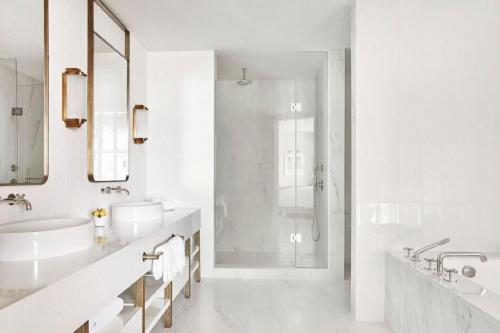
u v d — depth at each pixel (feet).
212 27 11.34
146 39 12.41
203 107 13.62
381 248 9.52
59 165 7.55
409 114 9.49
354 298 9.65
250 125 14.74
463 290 6.01
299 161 14.39
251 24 11.12
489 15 9.46
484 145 9.40
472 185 9.41
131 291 7.63
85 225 5.98
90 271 4.92
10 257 5.04
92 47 8.93
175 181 13.66
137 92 12.62
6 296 3.65
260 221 14.58
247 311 10.11
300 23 11.03
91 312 4.97
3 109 5.91
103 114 9.64
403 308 8.19
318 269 13.58
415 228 9.46
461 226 9.40
